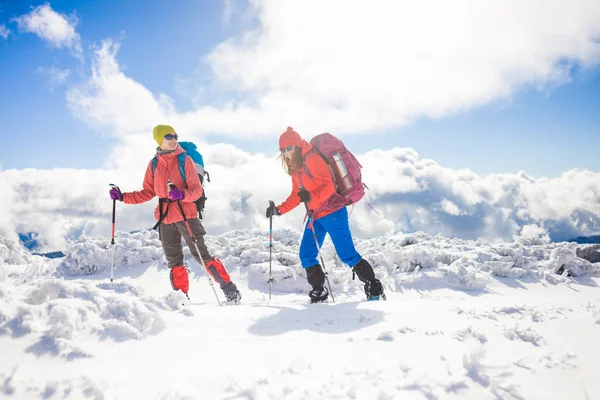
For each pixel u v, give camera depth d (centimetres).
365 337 249
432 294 612
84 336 222
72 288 260
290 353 222
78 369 190
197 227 471
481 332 249
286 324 298
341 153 438
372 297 454
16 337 206
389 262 708
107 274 727
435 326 274
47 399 166
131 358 208
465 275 640
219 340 247
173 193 442
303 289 665
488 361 204
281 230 920
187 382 183
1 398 164
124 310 249
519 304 326
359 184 444
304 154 435
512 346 229
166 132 458
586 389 175
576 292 620
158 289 646
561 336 244
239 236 914
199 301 577
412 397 170
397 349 226
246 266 725
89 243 752
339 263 742
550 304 330
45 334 212
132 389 176
